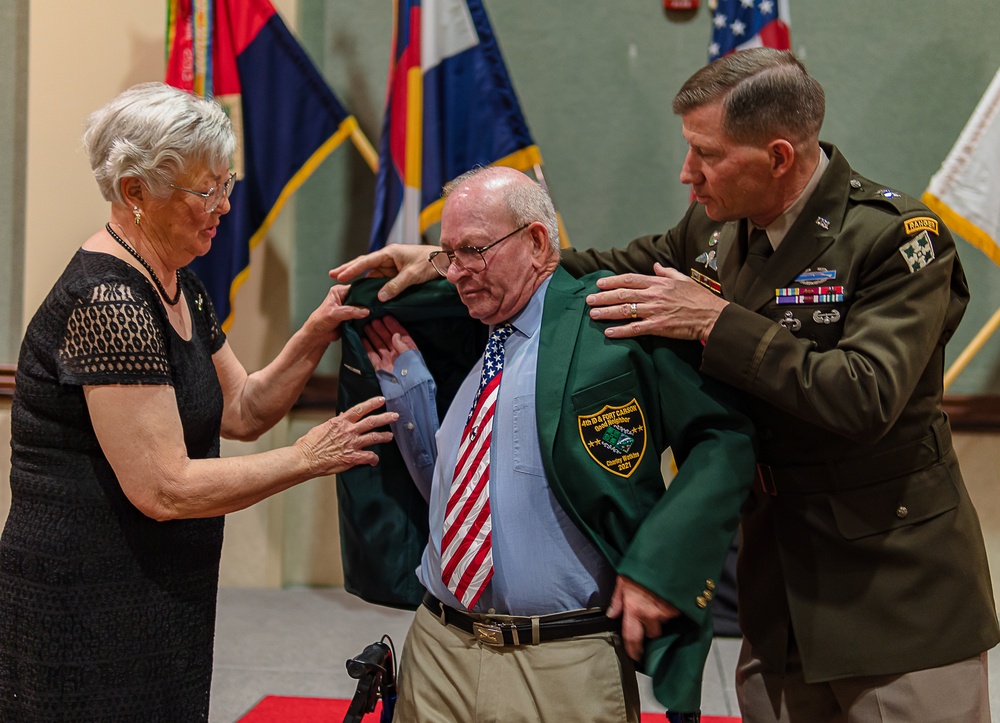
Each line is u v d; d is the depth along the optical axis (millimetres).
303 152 5586
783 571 2676
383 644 2838
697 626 2465
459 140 5391
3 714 2494
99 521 2430
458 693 2596
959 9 5684
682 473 2529
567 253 3203
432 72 5324
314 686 4555
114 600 2443
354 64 6055
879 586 2539
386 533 3131
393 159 5441
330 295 3127
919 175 5770
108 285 2391
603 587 2580
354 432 2742
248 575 6133
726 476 2484
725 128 2461
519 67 5996
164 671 2533
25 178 5965
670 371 2607
